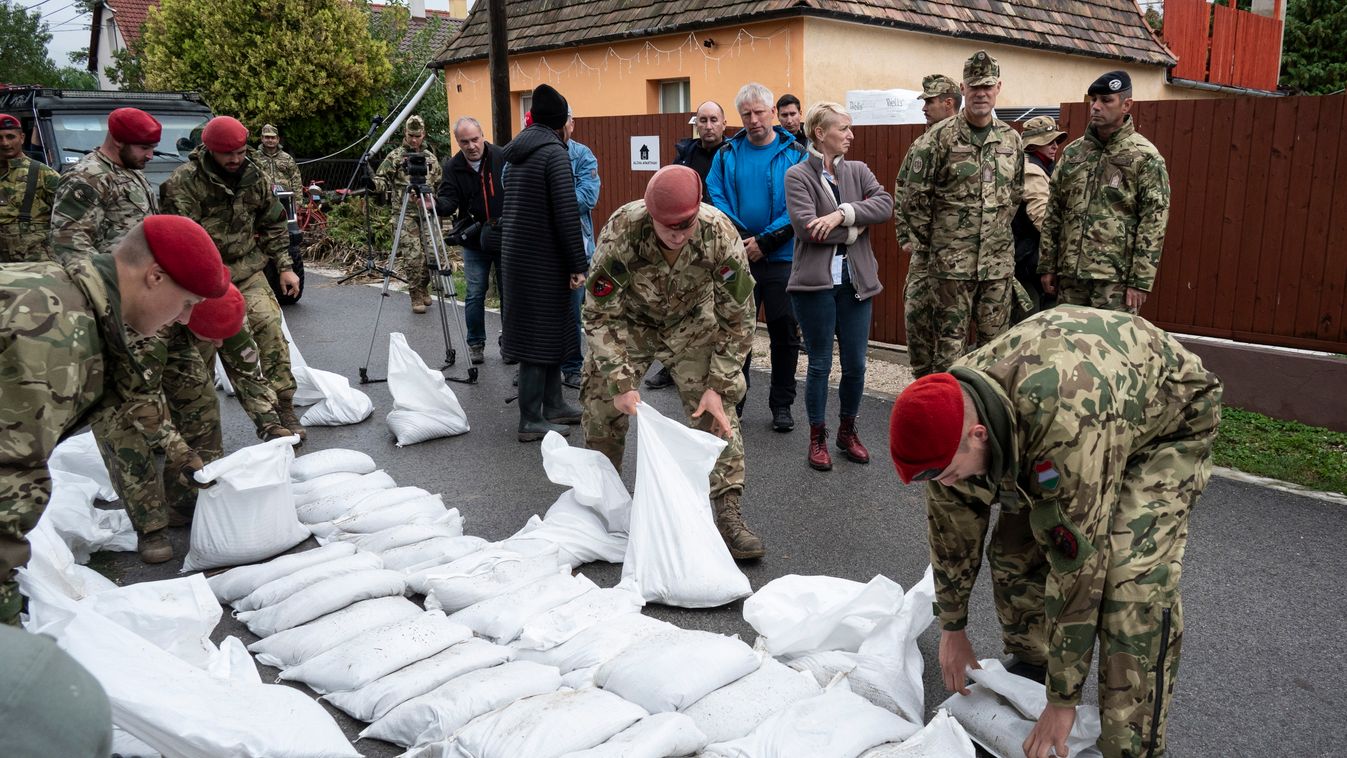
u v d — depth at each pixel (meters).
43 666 0.85
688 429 3.69
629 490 4.81
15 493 2.15
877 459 5.19
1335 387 5.40
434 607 3.43
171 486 4.35
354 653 2.95
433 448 5.52
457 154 7.26
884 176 7.57
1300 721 2.84
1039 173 5.75
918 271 5.37
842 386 5.06
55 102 10.16
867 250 4.91
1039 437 2.04
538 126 5.27
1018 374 2.09
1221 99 5.96
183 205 5.09
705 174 6.30
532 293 5.33
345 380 6.16
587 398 4.10
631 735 2.38
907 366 7.35
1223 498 4.57
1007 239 5.17
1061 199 5.45
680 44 10.66
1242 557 3.94
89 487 4.42
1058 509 2.07
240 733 2.31
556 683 2.81
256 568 3.62
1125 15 13.17
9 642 0.85
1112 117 5.12
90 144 10.12
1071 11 12.29
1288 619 3.43
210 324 3.51
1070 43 11.82
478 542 3.83
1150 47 13.07
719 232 3.71
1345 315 5.65
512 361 5.52
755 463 5.14
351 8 18.69
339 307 10.10
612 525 3.93
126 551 4.14
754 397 6.43
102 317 2.33
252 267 5.49
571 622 3.13
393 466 5.22
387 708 2.75
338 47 18.17
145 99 10.92
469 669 2.88
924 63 10.54
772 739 2.42
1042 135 5.87
